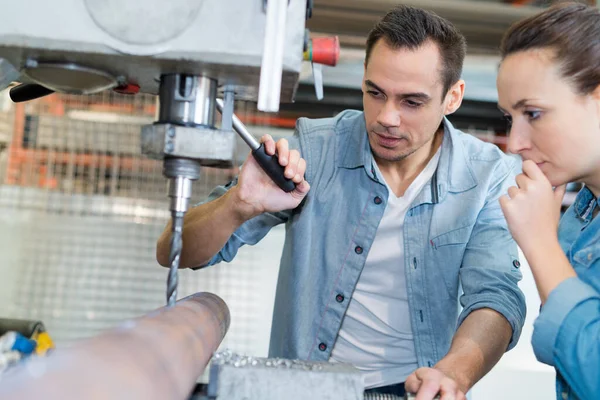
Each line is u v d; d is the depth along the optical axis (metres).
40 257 2.55
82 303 2.57
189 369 0.66
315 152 1.57
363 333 1.54
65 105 2.55
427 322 1.50
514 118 1.06
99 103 2.55
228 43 0.83
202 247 1.35
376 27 1.39
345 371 0.84
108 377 0.47
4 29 0.81
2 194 2.51
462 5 2.31
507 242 1.45
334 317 1.51
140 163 2.58
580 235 1.13
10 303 2.54
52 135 2.54
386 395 1.00
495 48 2.45
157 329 0.67
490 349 1.19
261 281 2.60
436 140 1.57
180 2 0.82
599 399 0.95
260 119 2.56
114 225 2.58
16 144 2.53
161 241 1.38
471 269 1.39
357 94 2.54
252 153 1.19
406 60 1.31
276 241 2.62
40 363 0.47
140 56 0.83
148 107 2.57
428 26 1.34
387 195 1.51
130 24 0.82
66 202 2.55
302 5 0.86
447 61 1.36
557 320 0.96
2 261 2.53
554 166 1.03
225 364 0.84
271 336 1.62
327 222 1.54
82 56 0.84
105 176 2.58
